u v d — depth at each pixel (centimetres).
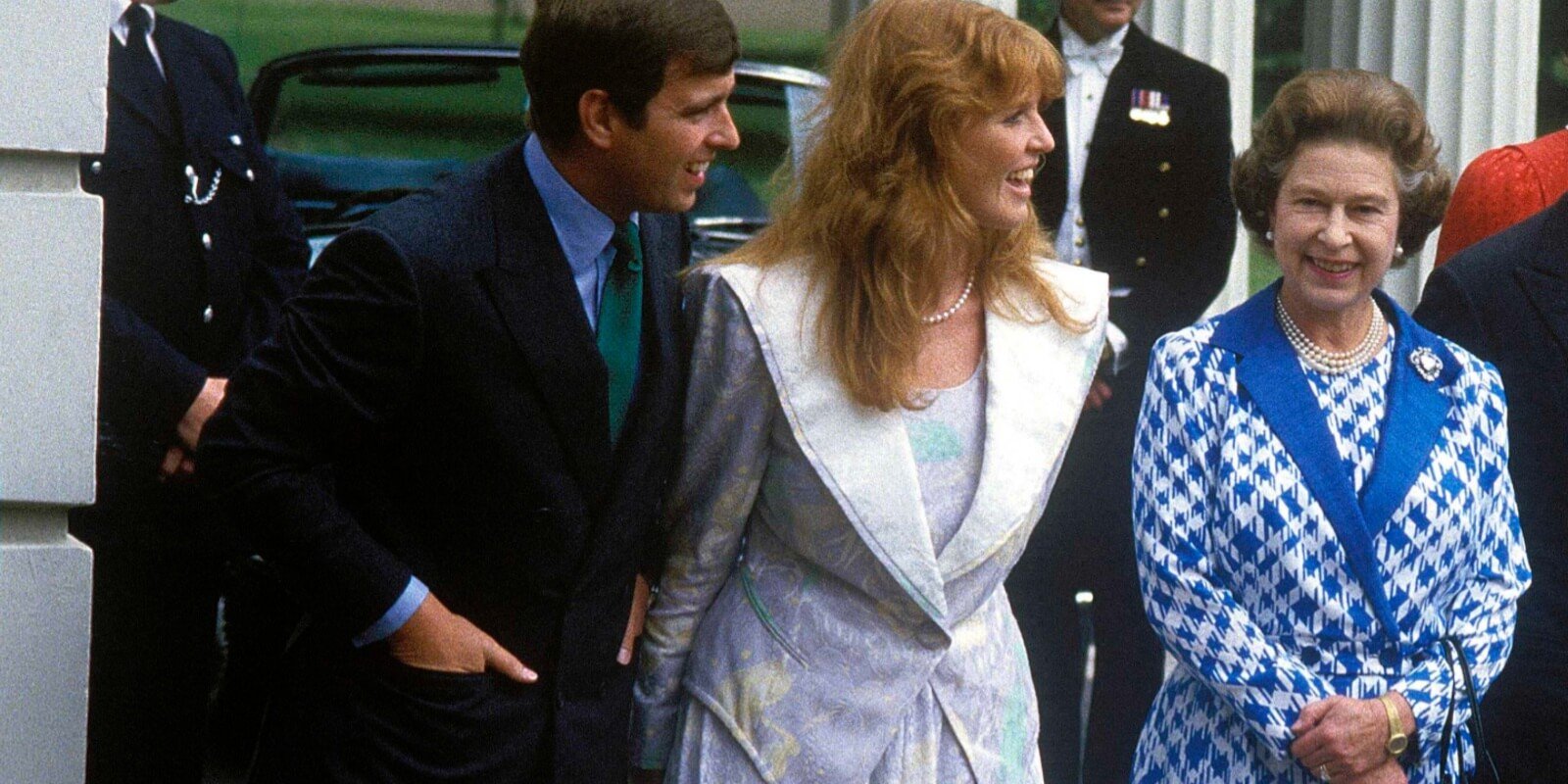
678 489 310
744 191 647
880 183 299
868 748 302
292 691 295
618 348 295
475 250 281
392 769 288
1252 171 341
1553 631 378
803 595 306
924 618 303
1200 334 340
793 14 2391
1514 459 381
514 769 292
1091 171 542
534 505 288
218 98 397
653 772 319
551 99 285
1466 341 383
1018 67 298
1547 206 423
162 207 380
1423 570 329
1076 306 312
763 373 301
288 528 279
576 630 295
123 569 374
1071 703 529
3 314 322
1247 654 324
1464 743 334
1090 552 529
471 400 283
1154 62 549
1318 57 758
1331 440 329
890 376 297
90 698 376
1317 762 322
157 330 379
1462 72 711
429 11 2541
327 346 277
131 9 382
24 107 320
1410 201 334
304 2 2516
